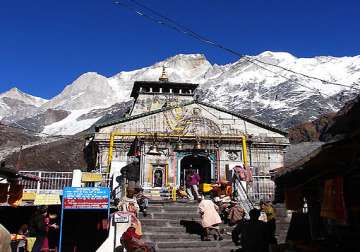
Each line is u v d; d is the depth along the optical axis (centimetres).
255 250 942
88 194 1252
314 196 1037
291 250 861
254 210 987
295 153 3300
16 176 1384
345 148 591
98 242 1519
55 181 1850
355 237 815
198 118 2870
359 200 766
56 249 1257
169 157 2558
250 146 2780
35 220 1252
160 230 1281
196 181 1745
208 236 1214
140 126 2827
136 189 1513
